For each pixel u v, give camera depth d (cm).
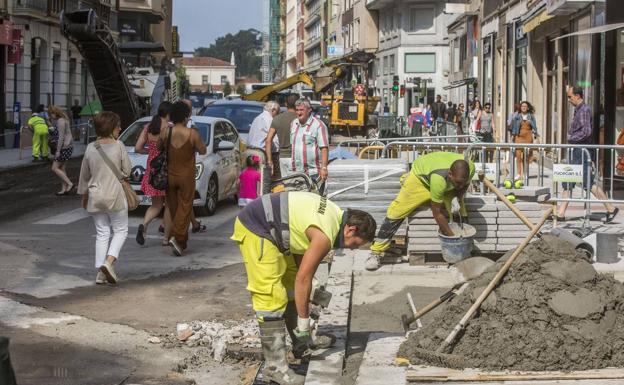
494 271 710
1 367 437
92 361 714
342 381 643
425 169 1020
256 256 628
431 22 6519
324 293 707
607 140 1875
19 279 1019
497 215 1063
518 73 3234
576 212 1452
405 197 1030
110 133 1002
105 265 986
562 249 706
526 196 1231
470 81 4409
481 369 643
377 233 1136
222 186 1666
